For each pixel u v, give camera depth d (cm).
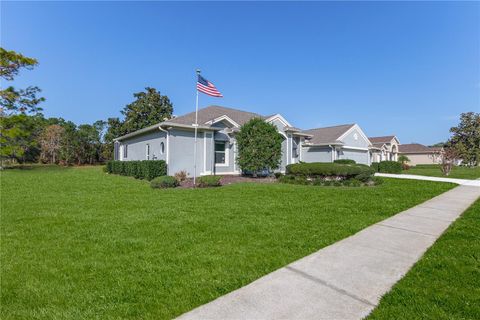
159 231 525
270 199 884
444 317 250
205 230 534
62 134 3788
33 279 328
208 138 1688
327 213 686
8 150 2116
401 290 301
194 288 309
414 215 674
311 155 2752
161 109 3575
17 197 900
